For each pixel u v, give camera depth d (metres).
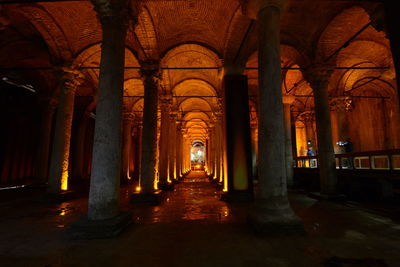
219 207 7.64
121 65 5.32
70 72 9.54
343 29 8.77
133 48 9.78
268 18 5.30
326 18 8.48
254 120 19.52
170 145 16.34
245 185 8.94
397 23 3.03
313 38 9.27
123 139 17.86
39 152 13.23
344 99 13.52
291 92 13.91
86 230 4.44
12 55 11.37
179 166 19.91
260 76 5.26
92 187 4.75
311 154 17.75
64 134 9.31
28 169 16.09
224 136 9.48
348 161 10.73
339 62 11.98
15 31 9.36
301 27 9.11
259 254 3.66
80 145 17.55
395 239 4.38
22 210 7.27
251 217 5.16
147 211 6.98
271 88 5.07
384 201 7.96
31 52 11.43
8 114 14.40
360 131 17.06
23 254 3.68
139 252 3.75
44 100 13.85
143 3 6.88
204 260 3.44
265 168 4.97
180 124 20.16
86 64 11.14
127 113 18.03
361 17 8.27
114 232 4.50
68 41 9.24
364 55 11.30
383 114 15.33
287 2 5.40
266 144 5.00
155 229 5.06
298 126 22.08
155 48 9.12
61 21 8.59
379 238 4.43
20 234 4.72
